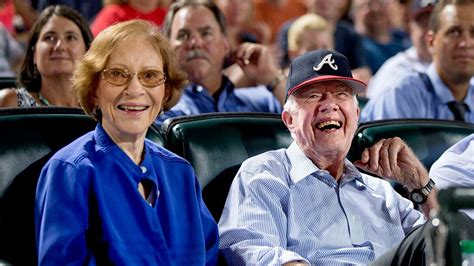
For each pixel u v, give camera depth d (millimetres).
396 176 3064
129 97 2477
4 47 5207
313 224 2828
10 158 2516
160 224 2516
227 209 2803
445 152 3244
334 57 2840
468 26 3912
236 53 4137
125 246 2426
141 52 2492
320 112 2818
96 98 2539
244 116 3049
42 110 2674
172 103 2627
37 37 3576
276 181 2820
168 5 5332
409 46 6590
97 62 2484
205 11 3904
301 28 5148
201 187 2848
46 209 2367
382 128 3230
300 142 2873
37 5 5844
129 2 5188
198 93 3877
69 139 2658
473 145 3203
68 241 2346
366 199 2943
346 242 2840
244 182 2816
